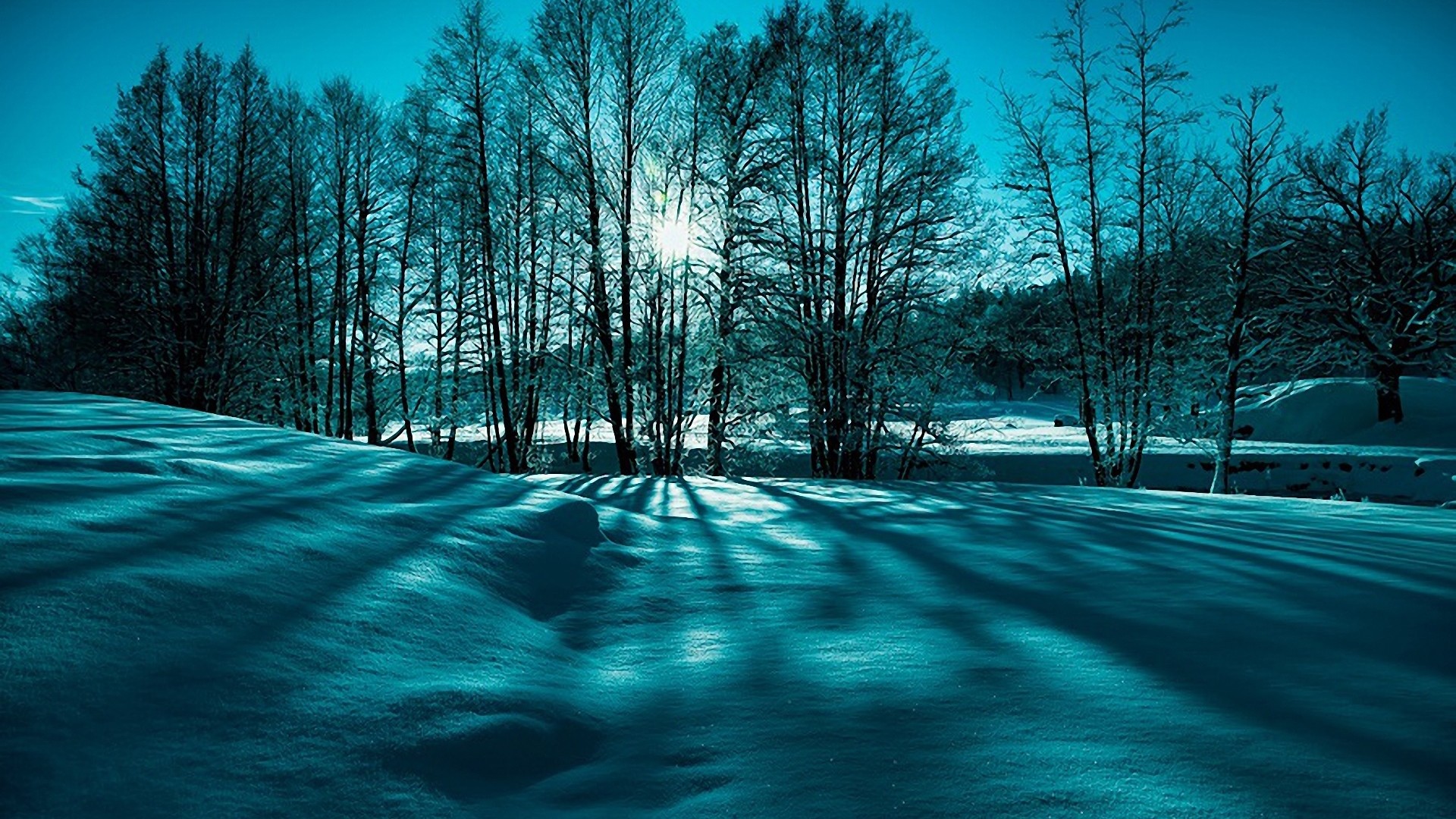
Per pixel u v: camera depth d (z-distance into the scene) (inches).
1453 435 1019.3
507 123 741.9
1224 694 88.9
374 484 195.3
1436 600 130.2
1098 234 693.3
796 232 639.8
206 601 95.0
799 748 78.2
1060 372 741.9
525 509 188.7
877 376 660.7
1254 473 766.5
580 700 94.5
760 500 331.6
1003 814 62.4
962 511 290.5
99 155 749.9
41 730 65.4
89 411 256.8
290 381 890.1
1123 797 64.4
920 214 638.5
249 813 61.9
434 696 85.0
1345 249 1082.1
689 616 138.4
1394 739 74.6
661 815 66.4
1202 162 677.3
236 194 786.2
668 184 578.6
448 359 949.2
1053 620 125.2
